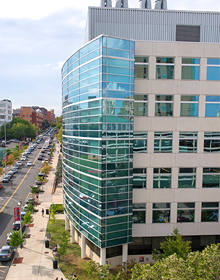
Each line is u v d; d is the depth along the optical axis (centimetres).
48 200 3728
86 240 2083
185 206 1898
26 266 1925
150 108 1814
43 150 8381
